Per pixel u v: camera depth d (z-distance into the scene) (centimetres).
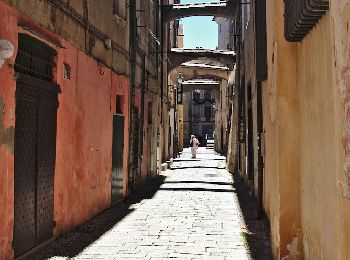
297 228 530
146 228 797
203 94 6600
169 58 2327
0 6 500
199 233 757
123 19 1124
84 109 825
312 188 456
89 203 869
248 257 600
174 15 2016
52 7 662
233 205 1067
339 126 257
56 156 689
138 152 1397
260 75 830
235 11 1964
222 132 3997
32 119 602
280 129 539
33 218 605
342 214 251
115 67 1077
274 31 564
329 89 371
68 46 732
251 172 1219
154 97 1747
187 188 1407
